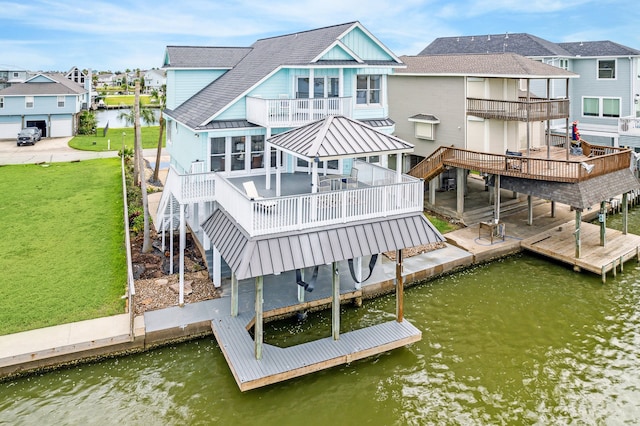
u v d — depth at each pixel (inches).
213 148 763.4
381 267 729.0
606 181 813.2
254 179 766.5
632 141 1197.7
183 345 550.3
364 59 861.8
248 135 778.2
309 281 669.9
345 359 506.9
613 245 815.7
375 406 459.8
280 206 491.5
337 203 522.3
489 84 1011.9
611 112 1346.0
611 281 726.5
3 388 474.6
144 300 605.6
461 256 774.5
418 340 550.6
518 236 865.5
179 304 597.9
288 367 479.5
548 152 918.4
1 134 2078.0
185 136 859.4
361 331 555.2
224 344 515.2
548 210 1023.6
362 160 802.8
